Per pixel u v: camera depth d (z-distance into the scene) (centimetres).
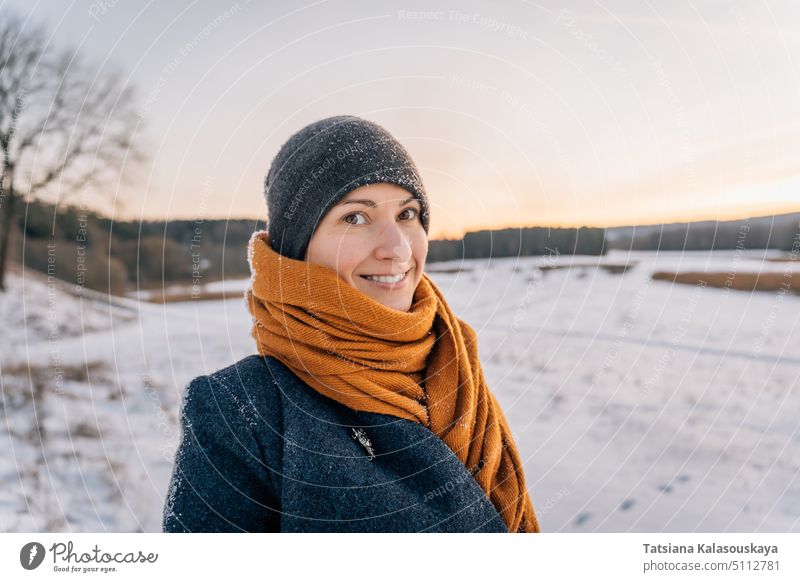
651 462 310
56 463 310
